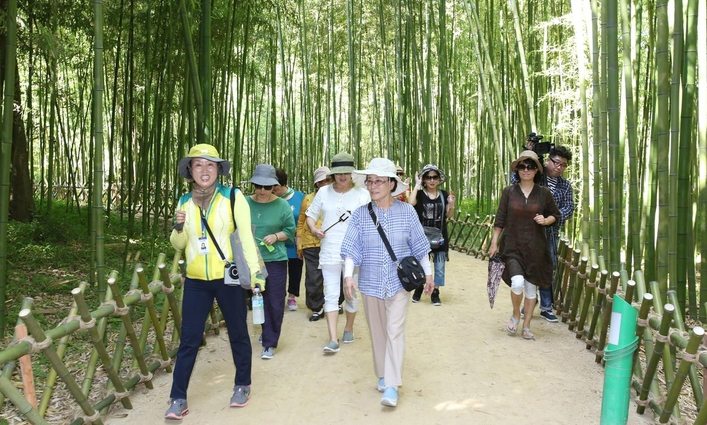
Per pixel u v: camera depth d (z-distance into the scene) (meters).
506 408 3.56
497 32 11.48
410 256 3.62
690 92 4.30
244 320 3.65
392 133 12.00
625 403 3.13
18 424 3.43
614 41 4.24
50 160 10.91
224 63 9.12
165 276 4.14
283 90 15.97
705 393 2.94
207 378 4.14
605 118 4.82
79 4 8.35
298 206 6.33
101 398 3.72
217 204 3.51
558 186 5.60
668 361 3.48
